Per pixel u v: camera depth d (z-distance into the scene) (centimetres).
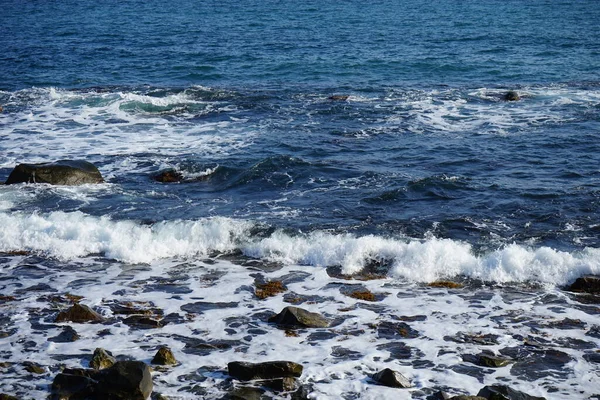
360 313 1315
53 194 1947
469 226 1731
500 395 986
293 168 2148
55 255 1585
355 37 4969
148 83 3559
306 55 4238
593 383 1077
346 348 1179
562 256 1493
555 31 5172
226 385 1056
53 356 1141
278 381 1053
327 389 1047
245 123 2694
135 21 6056
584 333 1238
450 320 1288
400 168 2175
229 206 1881
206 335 1224
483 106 2922
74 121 2727
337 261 1549
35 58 4238
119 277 1477
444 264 1503
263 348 1177
